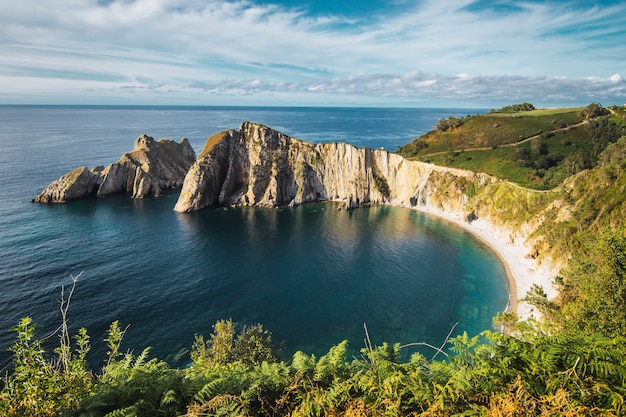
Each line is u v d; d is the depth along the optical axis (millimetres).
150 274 71562
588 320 21734
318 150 137375
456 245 89188
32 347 10805
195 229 100938
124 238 90500
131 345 50062
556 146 123438
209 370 13367
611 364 8117
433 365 10258
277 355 38750
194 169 124812
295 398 9828
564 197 74062
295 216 116500
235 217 114625
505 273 72625
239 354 33812
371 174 133250
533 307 55375
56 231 93250
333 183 136625
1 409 9828
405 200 127625
